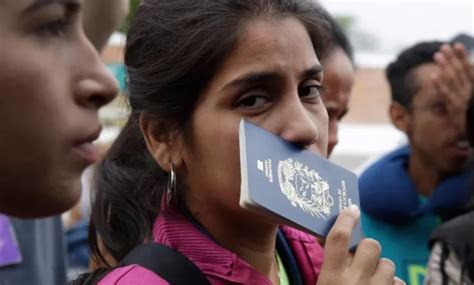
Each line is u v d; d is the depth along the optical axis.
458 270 2.04
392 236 2.54
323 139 1.28
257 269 1.30
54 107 0.76
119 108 1.58
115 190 1.50
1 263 2.08
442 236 2.07
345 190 1.24
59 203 0.78
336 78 2.12
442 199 2.54
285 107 1.21
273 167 1.14
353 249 1.23
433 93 2.66
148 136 1.33
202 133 1.24
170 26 1.27
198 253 1.26
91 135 0.79
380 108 9.93
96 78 0.79
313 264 1.41
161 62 1.28
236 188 1.22
